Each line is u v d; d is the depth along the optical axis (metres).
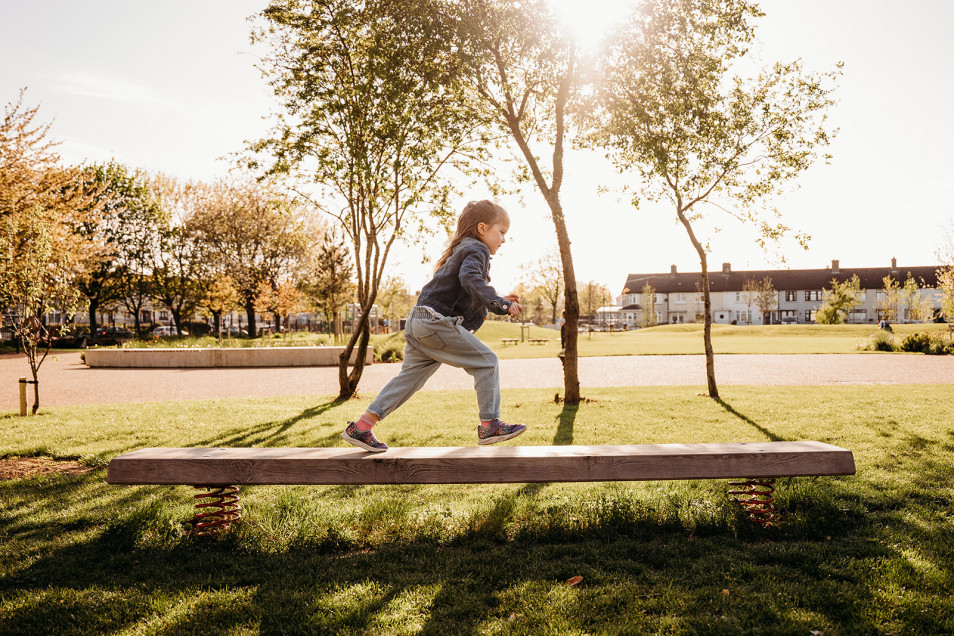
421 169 10.42
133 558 3.64
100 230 40.62
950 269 38.97
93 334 43.31
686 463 3.42
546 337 47.06
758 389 12.43
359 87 9.52
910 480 5.04
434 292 3.35
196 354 22.17
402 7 9.05
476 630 2.68
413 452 3.53
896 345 26.41
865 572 3.22
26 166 20.78
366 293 12.25
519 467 3.38
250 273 42.06
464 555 3.59
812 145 10.07
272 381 16.69
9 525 4.27
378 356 23.56
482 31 9.14
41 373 19.52
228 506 4.19
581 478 3.37
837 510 4.11
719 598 2.94
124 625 2.80
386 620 2.78
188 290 46.28
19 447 7.14
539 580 3.19
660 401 10.76
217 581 3.27
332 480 3.44
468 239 3.37
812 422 8.13
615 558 3.50
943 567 3.27
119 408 10.66
